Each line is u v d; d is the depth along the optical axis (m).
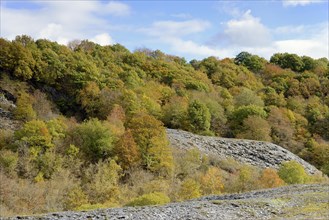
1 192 37.09
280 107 98.25
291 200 20.53
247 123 79.38
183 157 51.41
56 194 38.78
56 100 81.19
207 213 17.33
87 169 45.03
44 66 83.38
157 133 50.28
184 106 80.56
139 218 16.16
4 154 43.69
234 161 55.16
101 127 51.22
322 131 90.31
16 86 78.31
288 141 80.31
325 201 19.86
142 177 45.34
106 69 98.56
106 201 37.69
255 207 18.70
